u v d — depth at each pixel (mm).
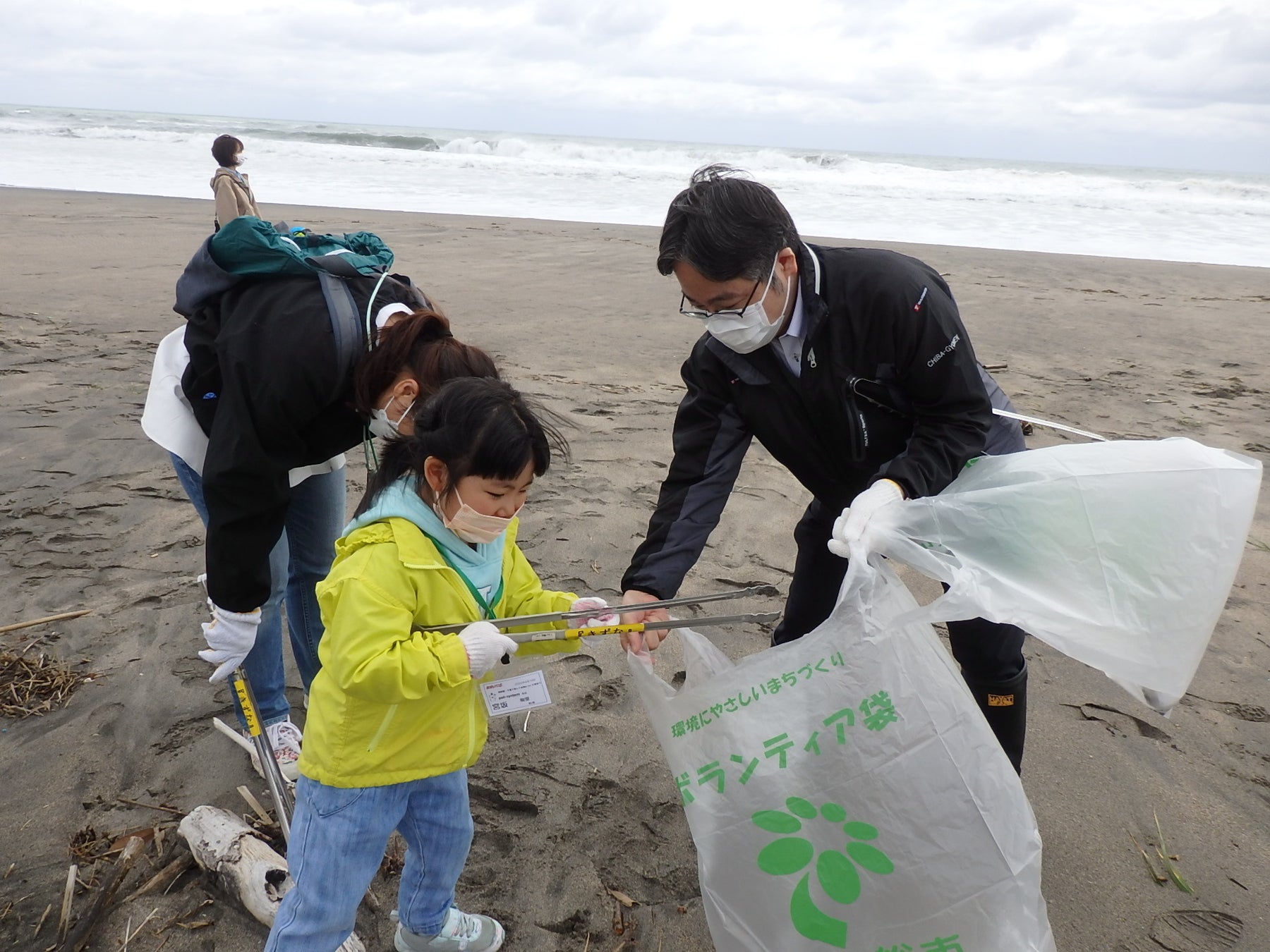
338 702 1591
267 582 1972
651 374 6160
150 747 2592
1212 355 7121
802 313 1790
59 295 7621
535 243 11406
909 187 22156
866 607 1581
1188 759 2605
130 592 3359
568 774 2523
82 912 2055
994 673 2021
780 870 1645
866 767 1577
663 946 2025
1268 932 2049
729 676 1671
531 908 2119
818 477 2031
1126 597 1623
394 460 1655
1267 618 3359
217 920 2043
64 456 4523
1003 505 1666
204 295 1893
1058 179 25156
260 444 1804
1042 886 2166
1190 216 18812
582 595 3426
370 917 2084
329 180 18844
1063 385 6184
